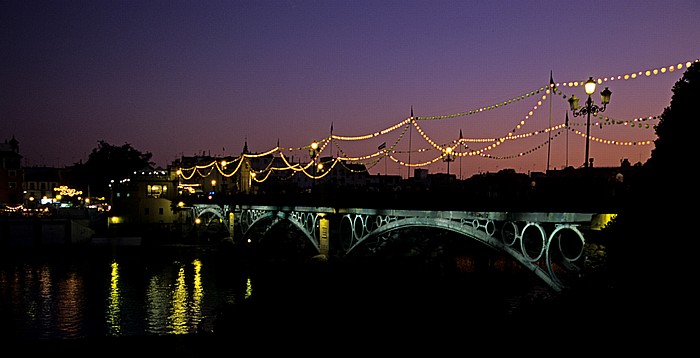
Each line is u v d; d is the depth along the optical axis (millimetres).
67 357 23516
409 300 26922
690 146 17703
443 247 45656
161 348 24703
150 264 75250
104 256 83188
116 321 45281
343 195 50469
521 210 29469
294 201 60500
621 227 18812
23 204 132125
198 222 103750
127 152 153625
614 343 16859
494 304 30234
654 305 16797
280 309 25969
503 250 30859
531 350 18891
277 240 78500
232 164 130375
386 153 50500
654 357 15852
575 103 27203
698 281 16172
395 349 21688
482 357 19844
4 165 128875
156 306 50438
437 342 21734
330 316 24906
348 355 21703
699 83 18016
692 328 15758
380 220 44406
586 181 26438
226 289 57812
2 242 89562
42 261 77438
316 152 56844
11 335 40875
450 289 31016
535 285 44906
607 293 18812
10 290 57281
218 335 25734
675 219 17172
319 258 50469
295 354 22469
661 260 17156
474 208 33188
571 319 18859
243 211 80438
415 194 39906
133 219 112750
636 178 19203
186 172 139125
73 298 53688
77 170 153875
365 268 32438
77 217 100375
